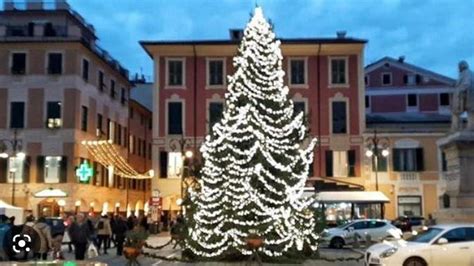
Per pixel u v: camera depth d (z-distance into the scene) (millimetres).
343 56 51750
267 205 23422
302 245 24203
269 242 23156
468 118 24453
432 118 60219
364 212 45812
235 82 24656
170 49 51375
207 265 22719
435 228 19406
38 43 48031
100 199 52406
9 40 47812
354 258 24703
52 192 43219
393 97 69062
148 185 70750
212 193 23625
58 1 51938
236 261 23750
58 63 48125
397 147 50281
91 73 51594
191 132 50875
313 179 43375
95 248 27250
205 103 51156
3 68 48031
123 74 61125
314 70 51625
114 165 54250
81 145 48594
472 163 23750
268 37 24672
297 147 24375
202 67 51562
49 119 47688
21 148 47344
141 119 69500
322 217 25719
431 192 49625
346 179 50188
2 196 46688
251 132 23578
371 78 69875
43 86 47875
